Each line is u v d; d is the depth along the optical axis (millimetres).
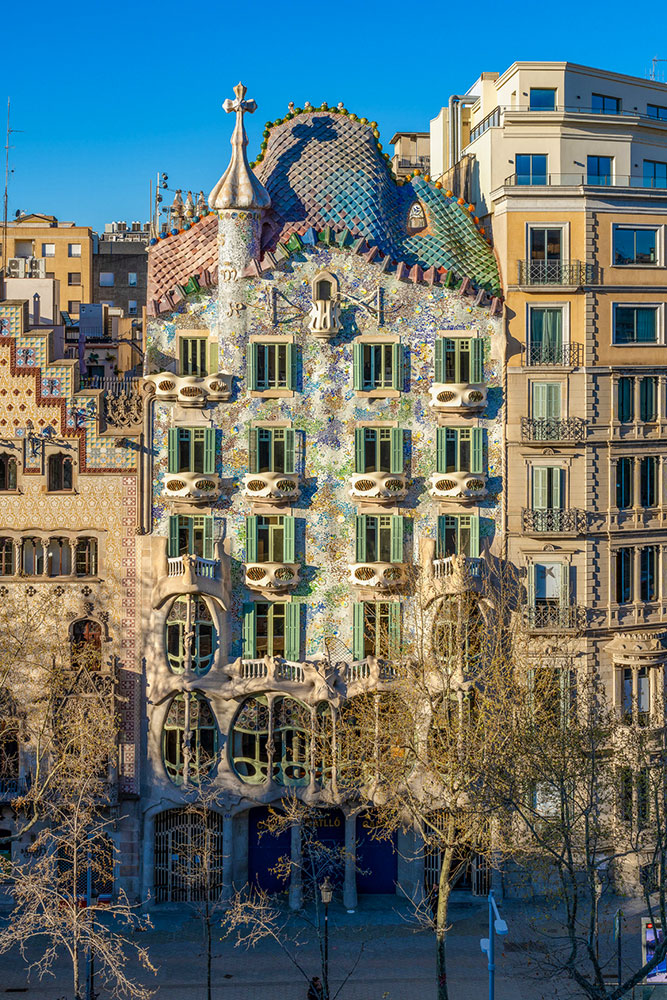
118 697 59625
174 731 60406
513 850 50062
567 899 44625
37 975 54156
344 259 60562
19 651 58438
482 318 61188
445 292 60969
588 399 61625
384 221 62500
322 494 60812
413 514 61094
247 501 60500
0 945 48062
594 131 67312
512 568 61375
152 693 59688
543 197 61031
